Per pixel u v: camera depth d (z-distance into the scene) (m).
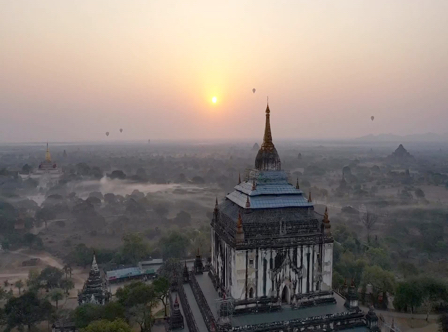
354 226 172.75
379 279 88.44
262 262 54.69
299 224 57.22
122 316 71.19
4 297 94.69
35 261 134.62
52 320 80.50
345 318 54.06
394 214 195.12
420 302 81.31
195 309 60.91
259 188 59.59
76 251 132.25
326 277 57.94
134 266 121.50
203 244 132.88
